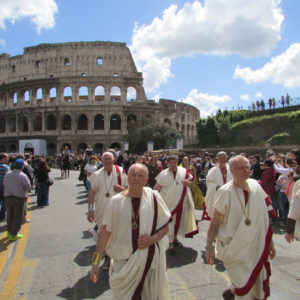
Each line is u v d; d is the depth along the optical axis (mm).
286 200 11688
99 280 6441
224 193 4656
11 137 74438
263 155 45844
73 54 76062
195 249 8547
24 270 7086
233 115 74625
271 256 4773
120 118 76312
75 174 35469
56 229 10930
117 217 4371
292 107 63312
